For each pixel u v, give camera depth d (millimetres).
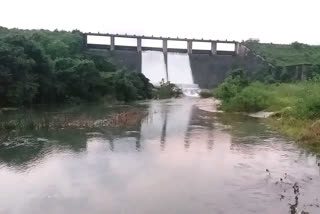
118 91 82562
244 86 60875
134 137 29875
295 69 116250
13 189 16641
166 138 29594
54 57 97312
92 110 54469
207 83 136750
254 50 146375
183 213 13906
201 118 44781
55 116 44125
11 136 29984
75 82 71688
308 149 24875
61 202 15039
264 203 14867
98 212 14008
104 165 20719
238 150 24750
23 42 62969
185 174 18984
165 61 141250
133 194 15961
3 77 54438
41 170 19750
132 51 139125
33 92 59312
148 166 20531
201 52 147125
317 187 16875
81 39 123000
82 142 27469
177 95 110438
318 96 35188
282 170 19672
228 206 14570
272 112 48156
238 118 44750
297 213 13773
